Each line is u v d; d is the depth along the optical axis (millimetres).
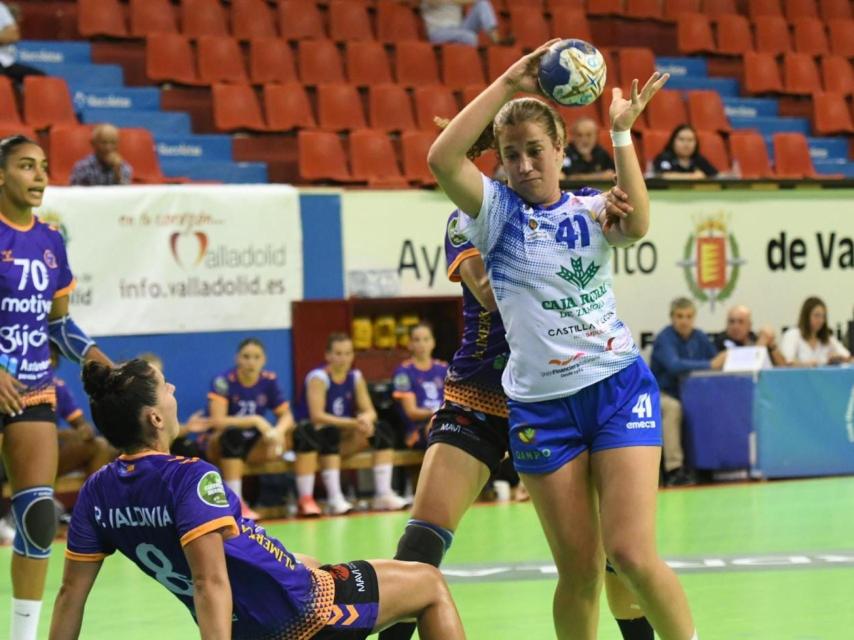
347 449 19281
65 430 17625
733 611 11180
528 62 7586
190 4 27109
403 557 8570
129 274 19422
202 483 6953
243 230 20078
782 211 23219
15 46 24953
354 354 20906
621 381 7801
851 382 21250
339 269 20797
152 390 7180
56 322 10500
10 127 22219
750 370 20812
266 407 18953
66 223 19047
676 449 20656
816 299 21812
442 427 8914
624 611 8531
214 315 19891
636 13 31391
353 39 28234
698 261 22703
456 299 21328
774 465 20906
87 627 11227
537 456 7883
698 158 23906
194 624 11258
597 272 7773
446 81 27531
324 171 23719
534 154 7738
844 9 33781
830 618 10844
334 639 7328
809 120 29906
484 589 12469
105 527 7195
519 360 7910
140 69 25938
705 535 15617
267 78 26281
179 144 24219
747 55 30375
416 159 24188
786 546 14734
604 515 7645
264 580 7109
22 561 9781
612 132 7535
